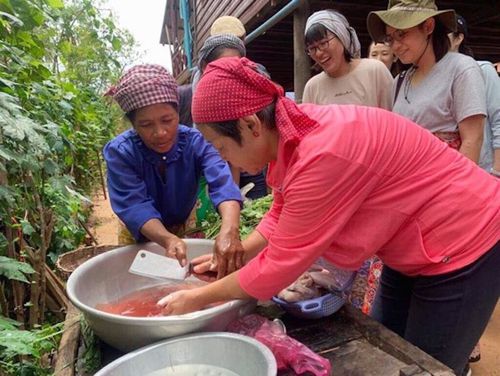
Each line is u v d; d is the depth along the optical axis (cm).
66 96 262
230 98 94
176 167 158
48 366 182
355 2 398
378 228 105
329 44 220
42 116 206
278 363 96
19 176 208
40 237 215
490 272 112
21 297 206
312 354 96
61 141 212
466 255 109
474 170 115
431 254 111
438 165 108
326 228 96
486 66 201
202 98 96
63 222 268
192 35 869
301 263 97
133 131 155
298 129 97
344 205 96
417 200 106
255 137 99
